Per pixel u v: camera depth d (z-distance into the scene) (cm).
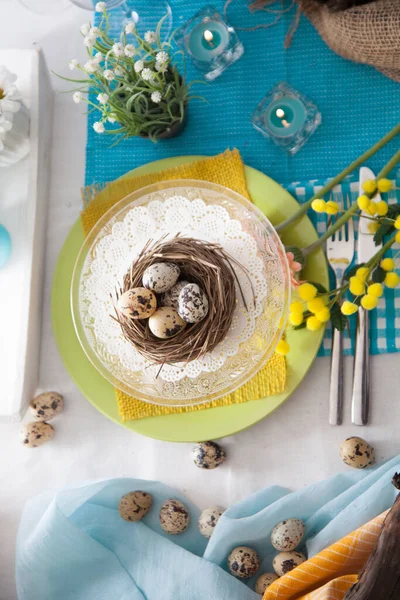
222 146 88
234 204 83
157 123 83
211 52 88
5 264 84
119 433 86
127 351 83
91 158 90
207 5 89
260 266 82
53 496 85
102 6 77
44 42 91
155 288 78
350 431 83
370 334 83
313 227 83
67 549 83
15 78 81
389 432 83
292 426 84
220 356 82
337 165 86
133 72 80
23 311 83
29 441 86
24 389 82
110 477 86
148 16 89
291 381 81
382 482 78
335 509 81
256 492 83
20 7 91
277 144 86
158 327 78
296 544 80
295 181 87
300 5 85
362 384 82
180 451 86
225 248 83
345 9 81
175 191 84
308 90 87
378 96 86
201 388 82
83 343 84
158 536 83
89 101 88
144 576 83
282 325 81
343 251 83
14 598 87
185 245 81
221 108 88
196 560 81
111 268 85
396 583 67
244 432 85
